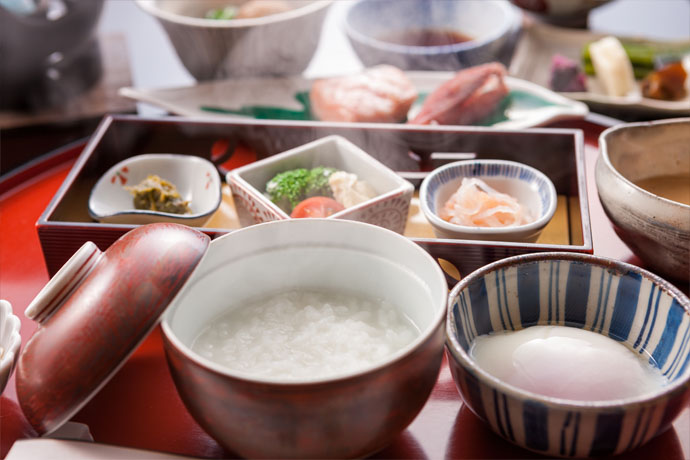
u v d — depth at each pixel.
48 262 0.58
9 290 0.59
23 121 0.86
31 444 0.46
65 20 0.84
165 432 0.49
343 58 1.07
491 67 0.74
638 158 0.60
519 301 0.51
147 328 0.44
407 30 0.92
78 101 0.89
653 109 0.85
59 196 0.60
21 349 0.50
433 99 0.73
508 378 0.48
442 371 0.52
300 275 0.51
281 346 0.48
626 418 0.43
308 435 0.43
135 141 0.68
